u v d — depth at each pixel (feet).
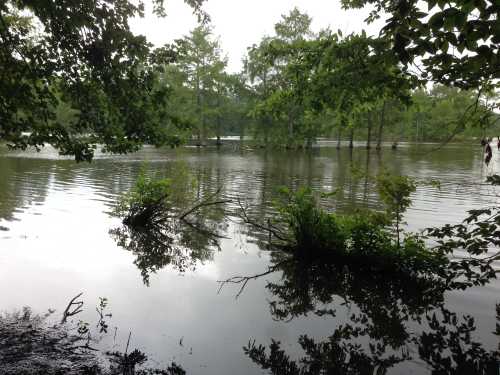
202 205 37.99
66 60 14.46
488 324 15.81
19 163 75.10
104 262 23.15
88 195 44.04
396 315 16.88
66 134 14.58
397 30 9.30
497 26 8.02
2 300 16.96
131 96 15.24
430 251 22.43
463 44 8.87
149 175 61.82
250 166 79.87
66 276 20.51
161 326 15.40
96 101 15.29
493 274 16.28
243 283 20.66
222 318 16.39
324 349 13.98
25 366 11.71
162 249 26.43
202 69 156.46
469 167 77.41
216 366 12.67
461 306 17.47
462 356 13.46
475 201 40.27
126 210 35.88
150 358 12.94
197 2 16.46
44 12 13.56
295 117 140.36
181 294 18.90
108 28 13.94
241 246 27.32
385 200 22.88
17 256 23.16
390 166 79.97
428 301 18.22
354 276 21.77
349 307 17.80
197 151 125.80
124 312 16.53
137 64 15.06
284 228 31.71
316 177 62.54
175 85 145.89
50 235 28.14
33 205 37.93
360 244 22.79
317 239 24.21
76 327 14.83
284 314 16.96
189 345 13.99
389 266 21.70
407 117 144.97
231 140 205.87
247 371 12.42
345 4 18.07
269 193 47.60
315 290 19.84
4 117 13.76
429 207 37.32
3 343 13.01
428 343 14.46
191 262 23.95
